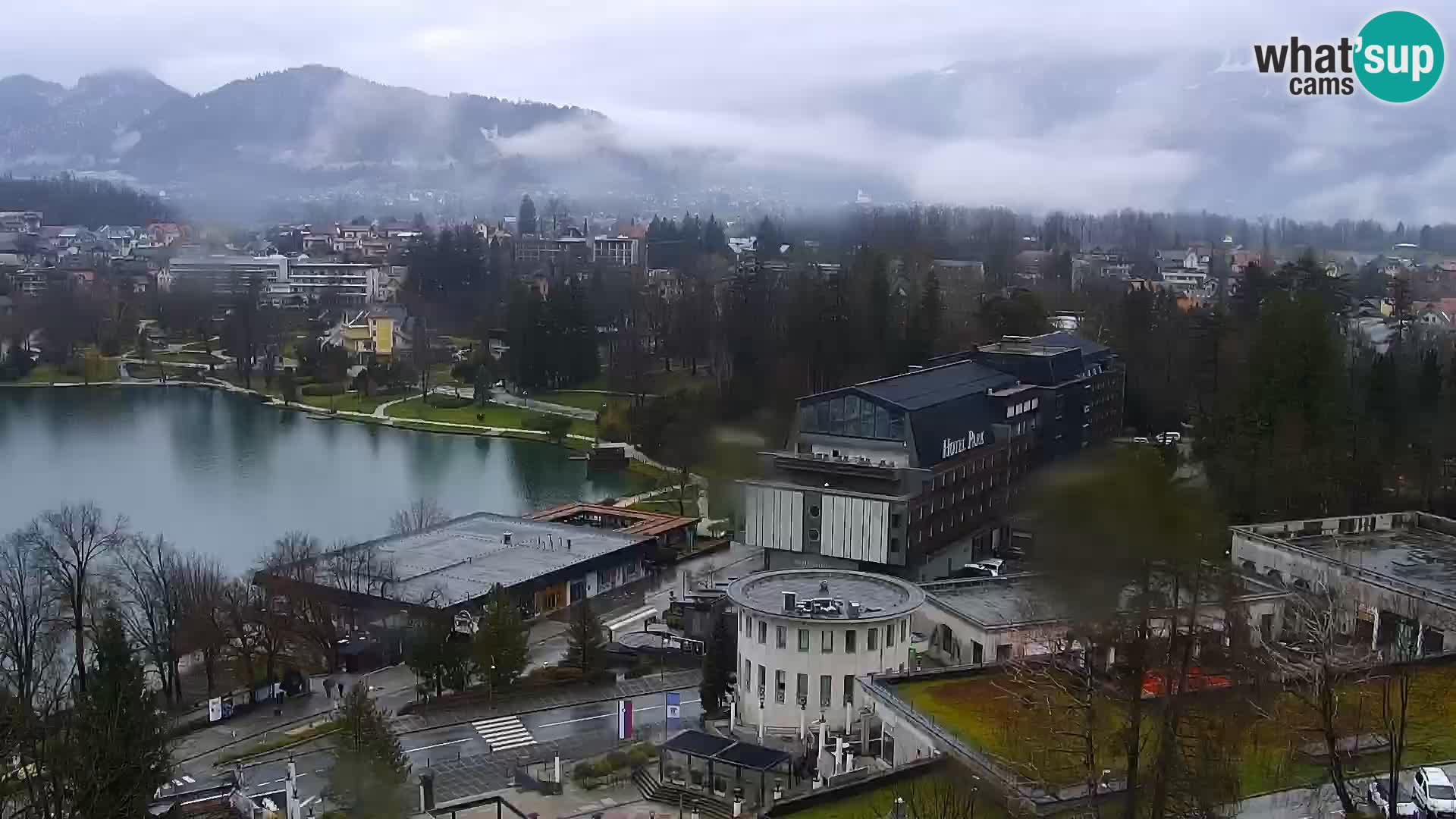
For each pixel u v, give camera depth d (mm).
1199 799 64750
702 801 92000
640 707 116312
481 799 91562
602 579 160375
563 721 112812
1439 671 88812
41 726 84438
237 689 122938
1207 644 82438
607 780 97625
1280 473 155875
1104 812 68312
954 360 198875
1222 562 97500
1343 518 143375
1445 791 67000
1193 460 169125
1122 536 69312
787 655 102562
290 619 128000
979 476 167125
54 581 134000
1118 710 75562
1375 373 180125
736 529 184625
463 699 117812
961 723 81312
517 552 160750
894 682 89375
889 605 106750
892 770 76750
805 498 153375
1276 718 75312
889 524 147750
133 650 108312
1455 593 113938
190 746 106688
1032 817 68125
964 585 118625
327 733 108875
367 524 197375
